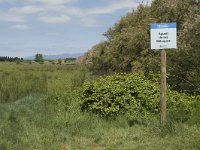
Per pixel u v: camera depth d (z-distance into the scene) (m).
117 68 21.02
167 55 14.52
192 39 14.00
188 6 16.16
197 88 13.60
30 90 17.06
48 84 18.52
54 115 10.97
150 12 20.56
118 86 11.44
